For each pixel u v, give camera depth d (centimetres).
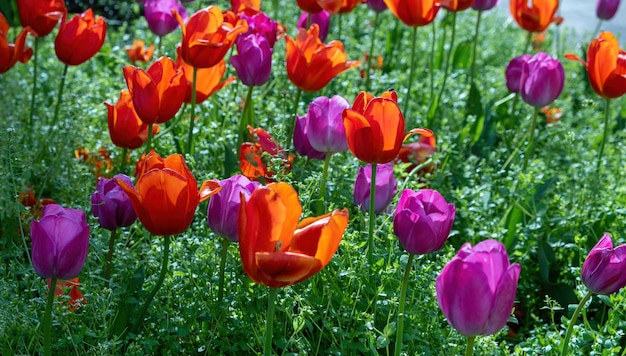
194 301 160
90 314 159
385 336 152
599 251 150
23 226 180
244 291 161
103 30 199
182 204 146
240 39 191
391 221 174
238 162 191
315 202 181
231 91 222
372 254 165
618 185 208
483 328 135
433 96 235
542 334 168
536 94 203
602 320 174
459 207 199
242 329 158
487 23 367
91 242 161
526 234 188
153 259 165
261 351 160
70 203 188
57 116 205
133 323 159
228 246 165
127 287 162
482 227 189
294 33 291
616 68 199
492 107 230
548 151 219
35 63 209
